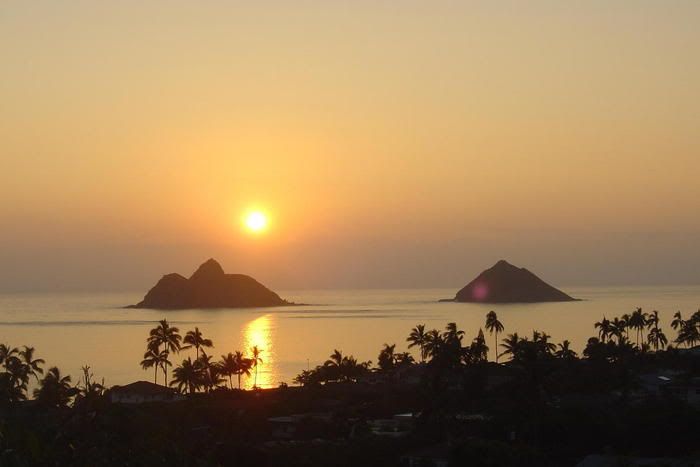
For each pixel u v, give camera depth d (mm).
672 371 167125
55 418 90625
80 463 54875
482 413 128000
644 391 141250
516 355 156500
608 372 153500
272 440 120625
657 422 111375
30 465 50406
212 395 153625
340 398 154750
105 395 96562
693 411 115875
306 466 99938
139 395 149375
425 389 132375
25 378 126375
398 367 192500
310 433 123688
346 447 108625
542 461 103188
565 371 155500
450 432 115125
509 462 99438
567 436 109938
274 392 160250
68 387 119438
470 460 99000
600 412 117625
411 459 101938
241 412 136500
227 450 95938
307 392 158375
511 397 124062
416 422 121250
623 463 93875
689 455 103000
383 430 123250
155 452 61375
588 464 95562
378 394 156625
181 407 130750
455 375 155500
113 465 57281
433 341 182250
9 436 51000
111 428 76688
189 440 100438
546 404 120250
